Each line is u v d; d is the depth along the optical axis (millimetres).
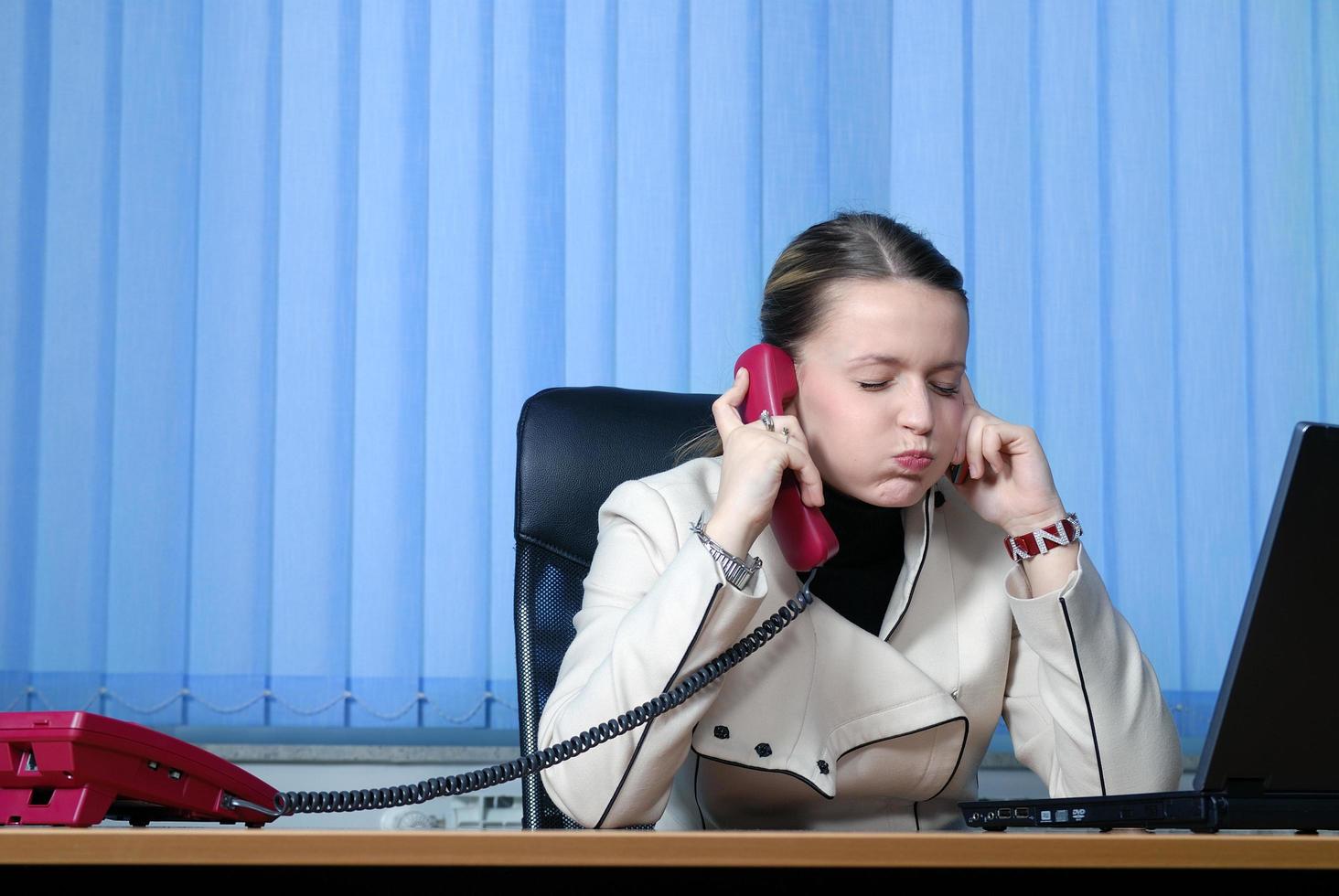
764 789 1269
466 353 2273
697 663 1104
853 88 2449
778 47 2430
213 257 2230
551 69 2354
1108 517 2428
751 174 2395
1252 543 2457
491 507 2246
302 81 2283
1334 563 830
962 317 1277
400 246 2277
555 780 1128
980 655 1368
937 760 1305
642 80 2381
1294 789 852
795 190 2410
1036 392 2439
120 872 719
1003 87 2486
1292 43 2549
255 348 2225
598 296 2330
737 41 2416
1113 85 2516
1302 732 843
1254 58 2555
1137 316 2475
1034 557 1293
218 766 887
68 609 2137
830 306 1267
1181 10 2549
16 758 802
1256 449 2482
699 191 2381
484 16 2340
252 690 2158
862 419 1251
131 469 2174
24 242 2193
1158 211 2500
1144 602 2414
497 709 2203
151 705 2135
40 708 2109
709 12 2412
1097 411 2445
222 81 2264
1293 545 820
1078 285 2469
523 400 2285
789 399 1304
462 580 2221
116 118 2234
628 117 2371
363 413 2234
